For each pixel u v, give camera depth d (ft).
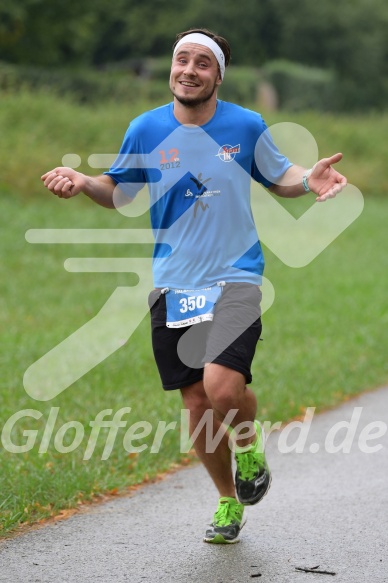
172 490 51.67
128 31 420.36
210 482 53.31
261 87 380.37
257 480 41.63
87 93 302.04
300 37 454.81
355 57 467.93
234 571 38.75
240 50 440.45
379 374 84.53
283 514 46.80
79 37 343.26
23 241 139.64
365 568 39.11
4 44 324.19
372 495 49.75
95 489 50.19
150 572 38.60
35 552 41.01
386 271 143.13
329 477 53.93
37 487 48.52
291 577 38.09
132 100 269.44
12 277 122.52
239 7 435.12
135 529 44.50
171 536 43.45
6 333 91.71
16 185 170.09
